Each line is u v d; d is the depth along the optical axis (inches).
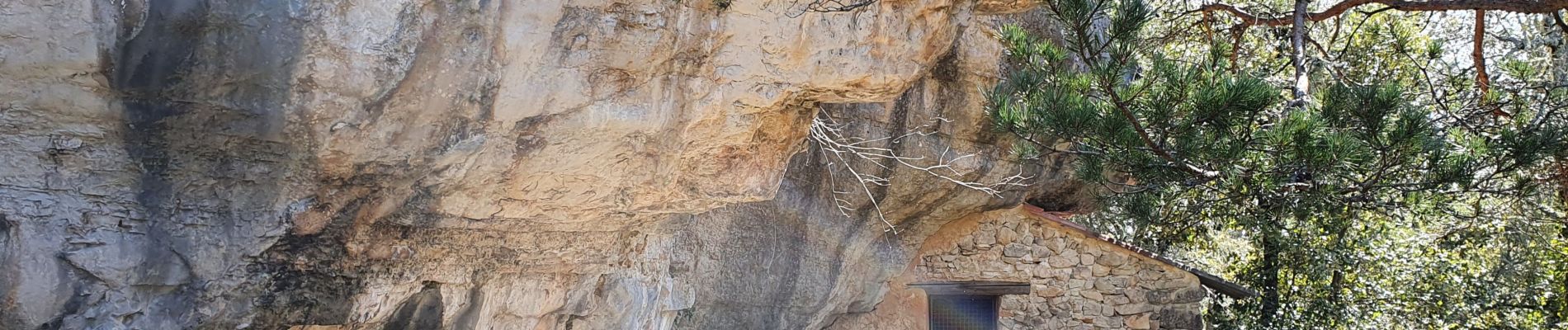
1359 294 467.2
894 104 300.2
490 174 171.6
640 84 172.4
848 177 316.8
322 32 139.9
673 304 265.4
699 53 175.5
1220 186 257.3
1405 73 353.1
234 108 140.3
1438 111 281.0
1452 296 466.6
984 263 373.4
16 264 133.6
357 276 173.3
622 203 194.7
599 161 179.8
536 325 211.8
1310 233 456.4
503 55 156.2
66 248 137.5
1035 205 388.5
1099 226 398.9
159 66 133.2
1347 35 390.6
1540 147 216.4
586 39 161.9
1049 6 229.0
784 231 319.6
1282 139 220.5
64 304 138.6
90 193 138.9
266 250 158.1
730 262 307.7
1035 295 368.5
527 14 155.3
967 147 316.5
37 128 132.2
